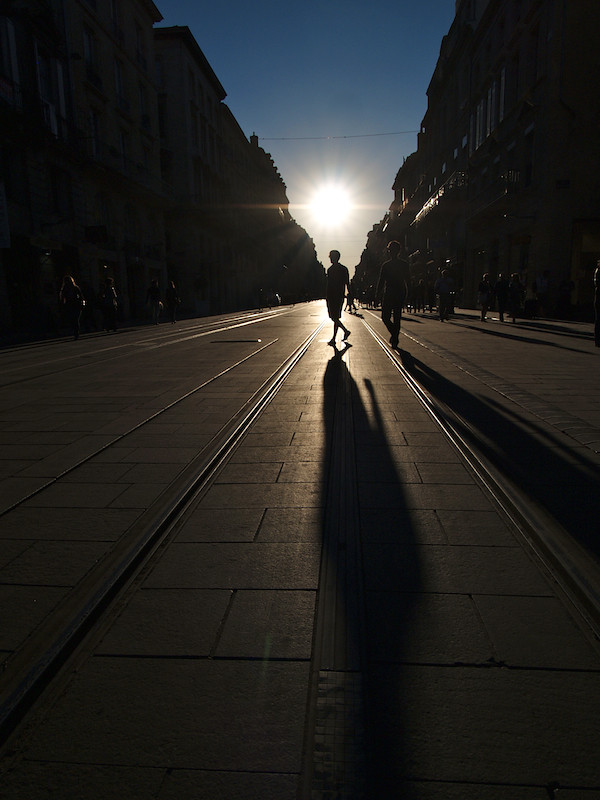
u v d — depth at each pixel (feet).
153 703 4.97
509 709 4.81
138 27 104.06
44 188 69.15
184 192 127.44
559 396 17.65
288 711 4.84
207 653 5.61
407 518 8.66
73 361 30.81
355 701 4.93
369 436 13.28
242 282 193.57
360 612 6.21
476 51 99.76
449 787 4.10
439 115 137.90
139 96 102.58
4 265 61.98
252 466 11.30
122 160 91.97
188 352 33.17
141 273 103.45
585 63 62.69
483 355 28.55
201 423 15.03
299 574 7.09
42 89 70.54
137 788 4.15
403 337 39.50
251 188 210.18
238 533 8.30
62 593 6.72
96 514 9.08
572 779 4.14
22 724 4.78
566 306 61.87
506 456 11.52
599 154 63.77
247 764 4.33
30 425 15.49
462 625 5.98
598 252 64.64
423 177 160.35
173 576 7.13
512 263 80.12
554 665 5.34
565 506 8.89
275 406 16.85
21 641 5.80
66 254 75.00
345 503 9.27
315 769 4.26
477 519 8.59
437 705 4.87
